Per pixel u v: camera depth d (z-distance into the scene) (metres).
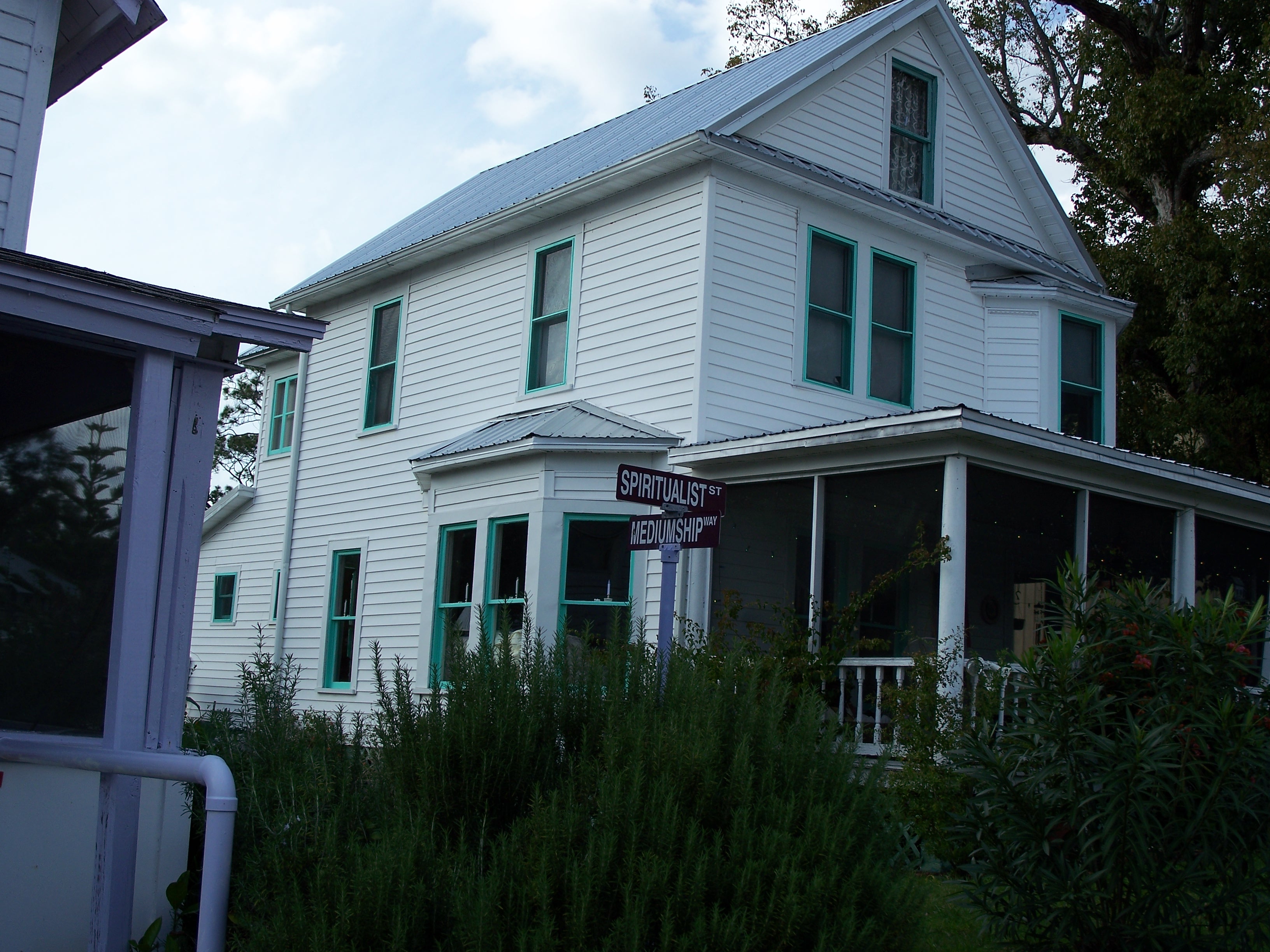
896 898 4.73
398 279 17.97
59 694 6.18
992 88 16.78
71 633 6.23
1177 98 25.89
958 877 8.14
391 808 5.32
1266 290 22.92
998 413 16.22
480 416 15.99
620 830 4.57
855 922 4.49
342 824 5.33
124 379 6.46
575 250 15.05
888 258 15.29
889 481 12.04
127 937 5.61
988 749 5.79
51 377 6.43
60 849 6.02
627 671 5.70
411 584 16.31
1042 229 17.64
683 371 13.32
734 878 4.48
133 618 5.71
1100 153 29.58
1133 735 5.41
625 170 13.93
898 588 13.80
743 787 4.73
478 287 16.48
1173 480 12.49
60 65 9.83
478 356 16.27
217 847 4.80
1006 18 33.06
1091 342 17.39
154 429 5.86
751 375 13.56
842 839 4.73
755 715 5.17
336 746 6.20
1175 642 5.72
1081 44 30.03
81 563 6.30
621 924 4.21
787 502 13.42
